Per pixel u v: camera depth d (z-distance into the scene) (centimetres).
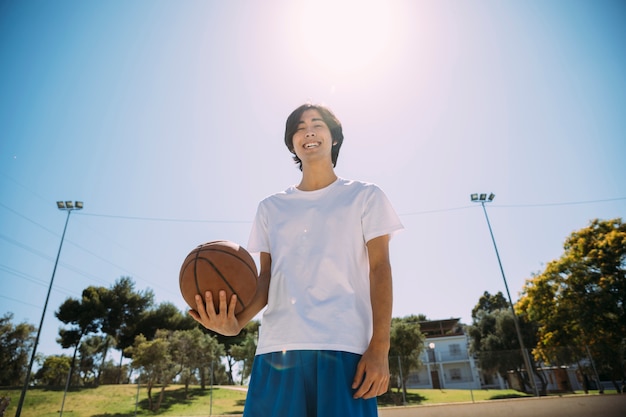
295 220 170
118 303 3312
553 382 2186
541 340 2022
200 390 2252
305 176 190
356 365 129
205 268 151
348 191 173
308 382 126
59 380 2844
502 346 2864
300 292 146
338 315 137
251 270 162
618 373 1716
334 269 150
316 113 202
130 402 1931
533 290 2036
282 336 138
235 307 150
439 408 1469
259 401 131
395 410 1471
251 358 2309
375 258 155
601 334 1756
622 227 1866
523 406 1469
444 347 3728
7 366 2164
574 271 1888
